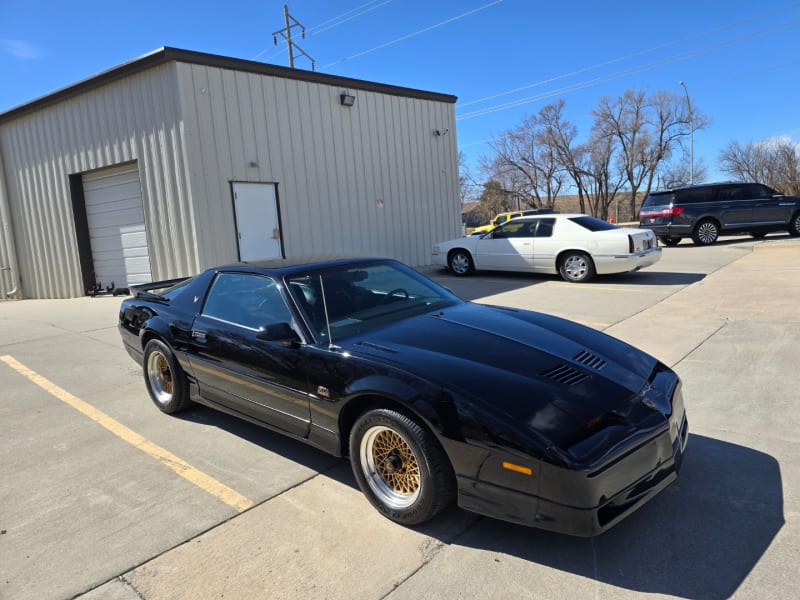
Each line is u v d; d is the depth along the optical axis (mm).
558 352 3143
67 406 4926
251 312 3863
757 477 3221
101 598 2410
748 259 13094
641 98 56156
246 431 4238
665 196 17750
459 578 2463
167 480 3479
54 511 3146
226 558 2664
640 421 2670
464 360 2930
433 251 13227
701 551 2584
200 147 10016
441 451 2682
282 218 11414
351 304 3768
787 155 44562
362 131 13109
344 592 2396
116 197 11555
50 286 13148
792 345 5734
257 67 10867
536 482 2414
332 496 3225
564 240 10945
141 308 4934
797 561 2471
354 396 2963
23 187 13148
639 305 8266
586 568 2500
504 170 63344
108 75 10539
